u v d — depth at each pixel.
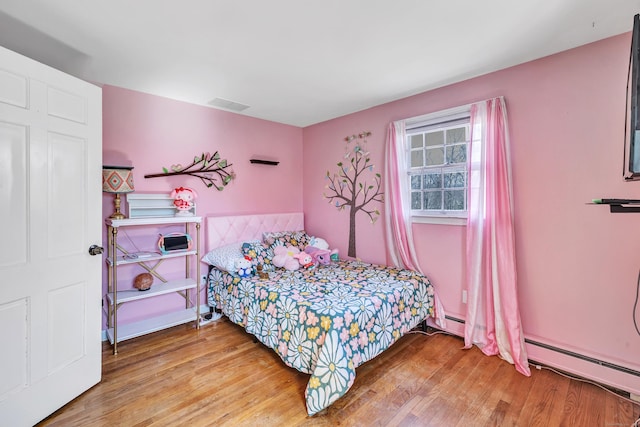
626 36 1.83
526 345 2.24
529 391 1.88
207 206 3.21
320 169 3.89
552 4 1.54
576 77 2.01
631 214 1.84
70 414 1.67
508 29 1.78
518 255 2.28
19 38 1.85
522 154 2.25
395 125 2.95
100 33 1.80
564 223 2.08
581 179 2.01
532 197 2.21
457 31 1.80
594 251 1.97
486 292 2.39
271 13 1.61
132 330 2.52
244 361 2.26
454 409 1.72
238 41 1.90
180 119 3.00
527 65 2.21
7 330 1.48
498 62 2.22
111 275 2.58
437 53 2.07
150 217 2.71
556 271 2.12
